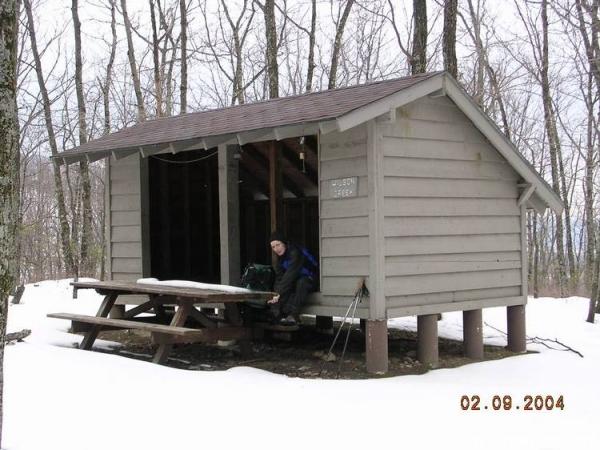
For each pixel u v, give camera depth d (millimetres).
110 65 23406
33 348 7609
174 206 11719
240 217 12156
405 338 10422
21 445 4996
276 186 9641
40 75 20453
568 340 10438
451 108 8680
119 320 8625
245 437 5297
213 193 12000
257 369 7547
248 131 7961
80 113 20188
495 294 9172
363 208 7871
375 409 6137
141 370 6859
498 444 5434
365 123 7832
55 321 11141
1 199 4238
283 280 8266
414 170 8219
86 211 20297
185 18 20141
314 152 10445
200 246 12023
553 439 5605
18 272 18766
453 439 5496
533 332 10945
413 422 5852
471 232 8859
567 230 24641
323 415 5891
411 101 8000
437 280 8445
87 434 5230
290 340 10211
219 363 8570
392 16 21469
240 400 6148
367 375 7754
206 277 12016
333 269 8180
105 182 11000
